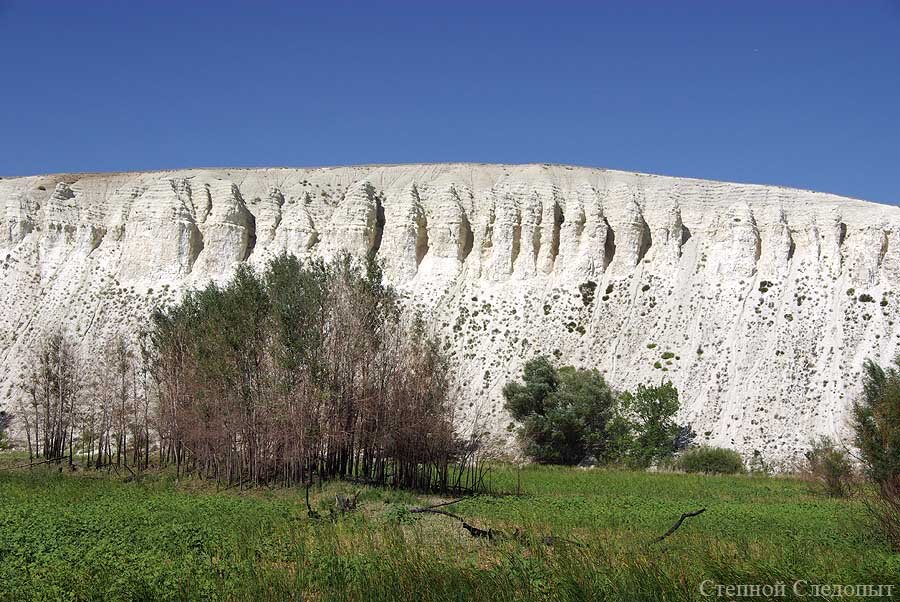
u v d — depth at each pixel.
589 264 74.81
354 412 40.81
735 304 69.50
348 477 40.78
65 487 38.72
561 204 78.81
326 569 18.53
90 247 80.38
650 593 17.08
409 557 19.58
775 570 18.30
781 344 65.69
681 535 25.06
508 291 74.19
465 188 81.00
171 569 19.17
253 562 20.12
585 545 21.31
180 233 77.31
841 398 61.06
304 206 81.12
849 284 68.44
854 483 38.41
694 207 77.94
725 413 62.56
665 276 73.25
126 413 55.12
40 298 76.81
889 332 63.94
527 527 25.12
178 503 32.03
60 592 17.34
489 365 68.81
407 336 48.66
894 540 23.95
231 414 41.28
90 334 72.62
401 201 78.62
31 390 57.19
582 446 61.28
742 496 40.88
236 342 42.06
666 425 60.28
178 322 49.50
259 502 33.22
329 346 40.72
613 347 68.94
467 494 38.97
